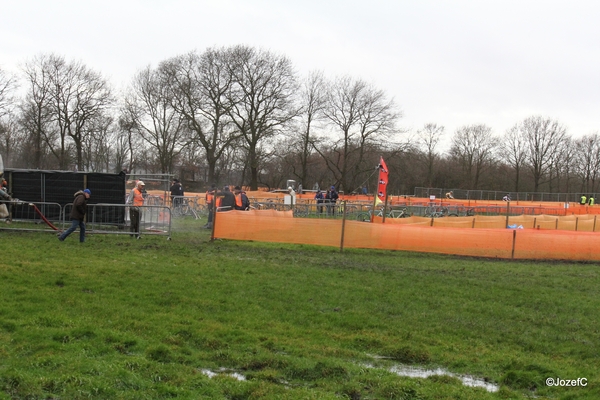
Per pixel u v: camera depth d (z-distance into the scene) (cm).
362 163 5600
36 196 1844
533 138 7456
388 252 1614
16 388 483
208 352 644
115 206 1728
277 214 2127
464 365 655
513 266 1442
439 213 3247
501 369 649
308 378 579
